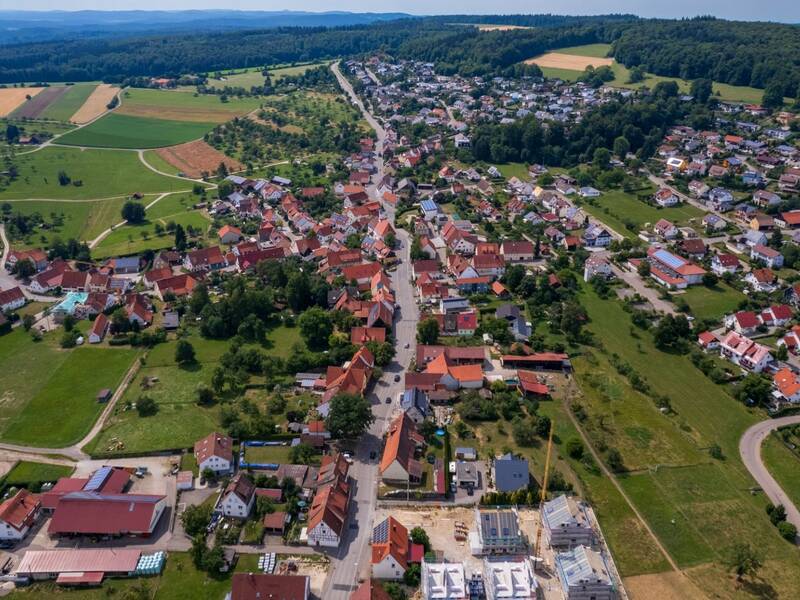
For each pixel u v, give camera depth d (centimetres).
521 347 18325
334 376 16838
